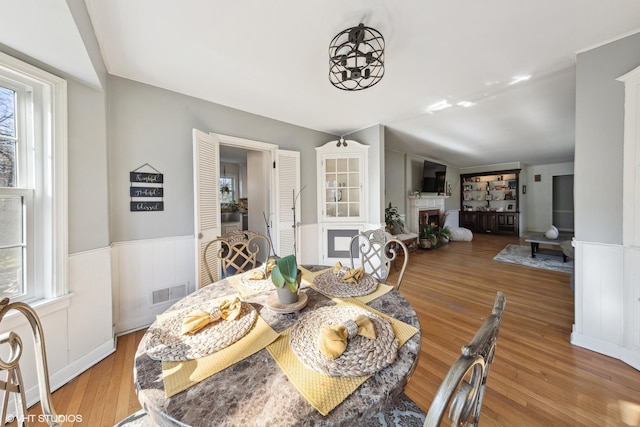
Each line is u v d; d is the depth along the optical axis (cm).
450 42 178
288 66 206
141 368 76
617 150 173
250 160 419
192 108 262
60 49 145
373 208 372
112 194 214
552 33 169
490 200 786
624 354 172
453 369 47
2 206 144
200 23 156
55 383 158
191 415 59
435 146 530
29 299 153
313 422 57
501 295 73
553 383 155
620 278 173
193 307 114
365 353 78
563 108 309
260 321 102
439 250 550
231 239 200
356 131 393
